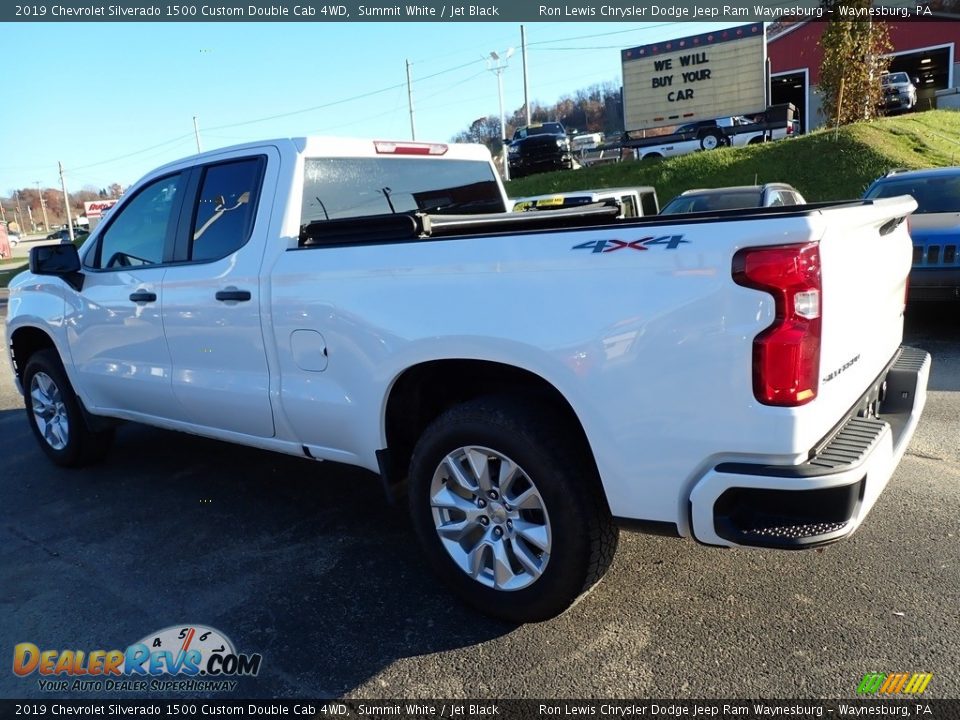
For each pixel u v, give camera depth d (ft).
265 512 14.07
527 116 123.34
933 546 11.30
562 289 8.57
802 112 117.91
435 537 10.17
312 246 11.45
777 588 10.40
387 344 10.12
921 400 10.73
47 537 13.37
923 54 110.01
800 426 7.54
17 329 17.16
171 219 13.56
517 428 9.07
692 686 8.52
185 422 13.94
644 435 8.25
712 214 9.16
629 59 72.43
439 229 10.84
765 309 7.45
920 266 24.00
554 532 9.03
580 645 9.37
